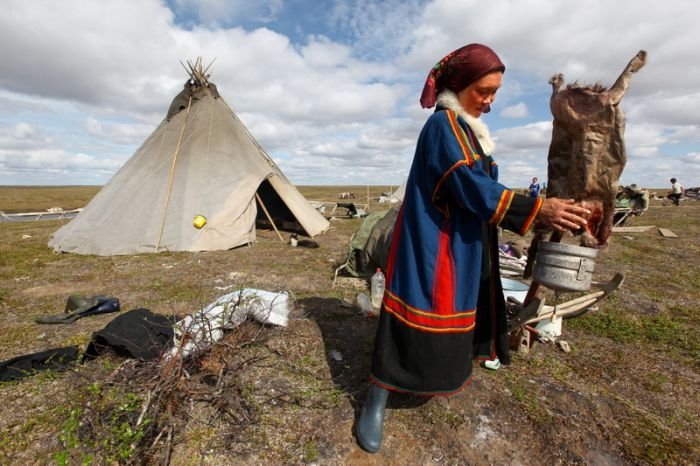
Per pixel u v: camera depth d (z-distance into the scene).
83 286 5.02
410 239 1.79
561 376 2.64
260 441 1.95
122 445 1.74
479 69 1.72
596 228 2.00
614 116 1.82
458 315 1.75
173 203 7.67
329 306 3.93
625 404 2.32
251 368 2.59
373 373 1.89
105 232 7.30
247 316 3.06
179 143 8.38
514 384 2.49
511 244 7.10
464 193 1.61
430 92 1.89
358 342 3.05
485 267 2.02
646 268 6.31
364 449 1.90
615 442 1.99
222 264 6.20
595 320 3.80
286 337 3.07
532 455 1.91
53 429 2.04
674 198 21.41
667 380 2.66
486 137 1.84
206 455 1.85
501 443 1.98
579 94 1.92
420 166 1.79
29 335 3.36
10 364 2.63
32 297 4.58
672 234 9.75
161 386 2.00
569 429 2.07
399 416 2.16
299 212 8.71
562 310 2.96
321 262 6.46
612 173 1.89
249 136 9.80
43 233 10.25
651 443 1.98
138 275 5.54
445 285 1.72
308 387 2.41
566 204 1.53
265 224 11.26
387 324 1.85
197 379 2.22
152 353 2.50
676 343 3.32
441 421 2.12
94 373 2.42
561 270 2.01
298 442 1.95
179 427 1.98
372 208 19.16
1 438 1.99
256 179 8.34
